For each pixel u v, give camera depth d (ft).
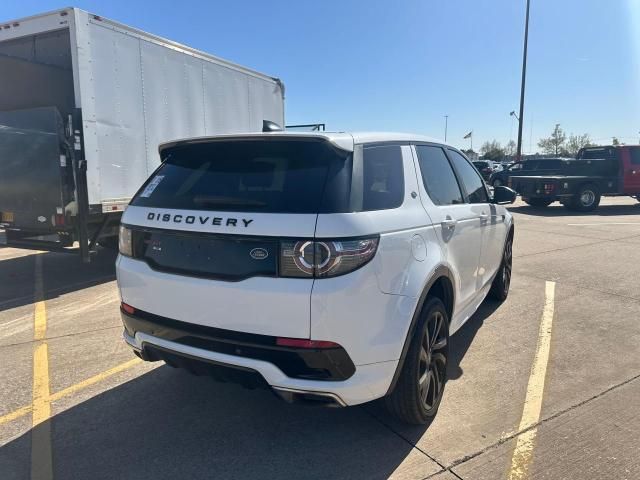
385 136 10.51
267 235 8.20
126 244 10.23
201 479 8.74
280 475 8.84
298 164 9.01
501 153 267.59
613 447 9.60
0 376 12.82
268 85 36.35
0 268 26.43
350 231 8.17
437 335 10.71
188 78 28.02
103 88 22.48
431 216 10.65
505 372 12.91
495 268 16.87
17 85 26.91
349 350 8.25
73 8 20.81
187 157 10.52
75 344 15.06
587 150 58.85
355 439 9.93
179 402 11.44
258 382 8.67
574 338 15.33
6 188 22.17
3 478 8.75
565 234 36.73
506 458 9.27
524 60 93.20
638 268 25.00
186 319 9.10
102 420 10.66
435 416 10.73
